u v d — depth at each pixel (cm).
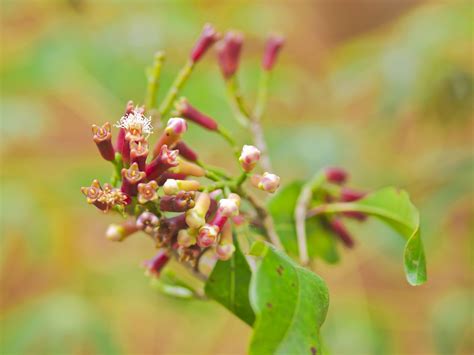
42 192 72
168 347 87
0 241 73
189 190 40
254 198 44
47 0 75
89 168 72
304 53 102
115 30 69
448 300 76
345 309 73
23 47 74
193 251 41
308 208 47
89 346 72
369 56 73
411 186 72
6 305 92
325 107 80
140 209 40
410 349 91
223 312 80
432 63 68
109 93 67
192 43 72
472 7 68
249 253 39
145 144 39
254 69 70
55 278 91
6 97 70
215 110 63
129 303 77
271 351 37
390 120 74
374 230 69
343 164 71
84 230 88
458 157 72
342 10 132
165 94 65
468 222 89
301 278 39
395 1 133
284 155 70
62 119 105
